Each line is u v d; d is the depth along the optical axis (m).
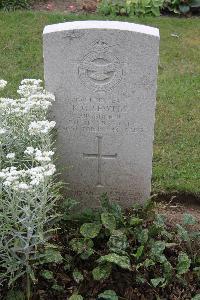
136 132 2.47
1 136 2.28
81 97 2.42
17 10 4.27
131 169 2.54
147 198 2.60
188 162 2.88
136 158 2.52
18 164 2.36
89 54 2.34
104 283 2.23
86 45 2.32
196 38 4.01
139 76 2.36
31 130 2.22
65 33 2.31
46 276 2.18
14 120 2.39
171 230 2.47
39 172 2.06
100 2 4.41
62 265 2.27
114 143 2.50
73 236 2.37
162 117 3.21
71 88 2.40
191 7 4.35
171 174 2.80
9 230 2.15
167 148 2.98
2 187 2.13
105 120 2.46
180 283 2.23
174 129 3.12
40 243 2.18
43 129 2.24
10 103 2.35
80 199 2.62
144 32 2.29
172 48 3.88
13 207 2.06
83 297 2.20
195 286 2.24
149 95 2.39
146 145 2.49
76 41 2.32
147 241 2.31
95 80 2.38
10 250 2.07
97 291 2.21
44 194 2.07
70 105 2.44
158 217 2.40
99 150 2.52
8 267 2.10
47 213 2.35
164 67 3.69
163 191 2.72
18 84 3.44
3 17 4.14
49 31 2.31
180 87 3.49
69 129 2.49
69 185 2.59
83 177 2.58
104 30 2.29
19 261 2.08
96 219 2.38
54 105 2.44
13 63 3.67
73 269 2.26
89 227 2.32
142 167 2.54
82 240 2.30
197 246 2.37
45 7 4.38
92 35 2.30
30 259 2.11
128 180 2.57
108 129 2.47
